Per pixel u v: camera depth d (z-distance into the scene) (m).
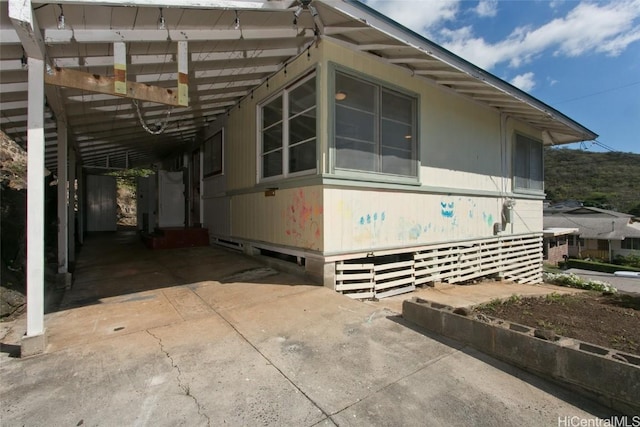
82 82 2.96
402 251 5.50
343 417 1.96
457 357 2.66
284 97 5.21
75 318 3.47
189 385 2.27
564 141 10.31
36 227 2.71
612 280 17.39
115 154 9.80
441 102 6.29
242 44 4.22
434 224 6.15
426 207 5.98
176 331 3.15
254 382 2.31
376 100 5.12
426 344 2.89
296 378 2.36
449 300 5.23
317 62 4.47
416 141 5.75
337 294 4.20
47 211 7.21
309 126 4.76
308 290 4.32
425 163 5.96
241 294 4.22
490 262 7.64
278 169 5.49
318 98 4.47
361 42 4.71
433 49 4.88
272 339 2.98
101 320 3.42
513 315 4.05
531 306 4.52
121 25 3.13
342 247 4.67
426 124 5.96
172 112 6.16
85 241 9.88
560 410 2.02
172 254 6.98
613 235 24.83
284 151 5.25
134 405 2.06
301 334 3.09
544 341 2.35
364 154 4.97
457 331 2.95
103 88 3.06
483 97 6.91
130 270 5.65
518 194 8.48
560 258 24.66
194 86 5.19
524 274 8.78
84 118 5.30
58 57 3.43
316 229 4.57
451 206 6.55
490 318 2.89
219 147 7.71
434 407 2.05
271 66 5.29
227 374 2.41
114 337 3.01
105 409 2.02
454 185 6.61
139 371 2.44
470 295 5.72
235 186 6.87
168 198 9.60
